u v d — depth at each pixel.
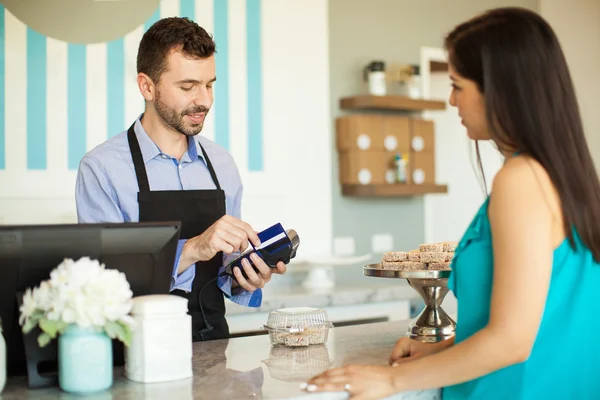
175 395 1.29
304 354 1.67
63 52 3.35
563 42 5.15
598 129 5.22
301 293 3.49
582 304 1.30
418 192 4.34
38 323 1.33
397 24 4.45
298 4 4.02
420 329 1.75
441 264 1.73
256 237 1.91
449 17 4.70
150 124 2.23
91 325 1.31
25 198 3.26
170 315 1.41
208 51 2.10
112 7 3.45
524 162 1.26
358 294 3.56
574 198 1.25
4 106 3.22
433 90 5.10
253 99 3.86
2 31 3.22
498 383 1.32
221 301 2.22
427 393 1.43
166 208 2.19
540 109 1.25
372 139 4.20
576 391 1.31
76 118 3.39
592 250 1.30
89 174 2.15
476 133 1.38
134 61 3.52
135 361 1.40
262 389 1.33
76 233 1.39
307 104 4.06
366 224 4.30
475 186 5.09
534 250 1.20
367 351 1.69
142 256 1.46
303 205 4.04
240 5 3.81
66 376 1.32
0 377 1.31
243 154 3.83
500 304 1.22
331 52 4.18
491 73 1.28
